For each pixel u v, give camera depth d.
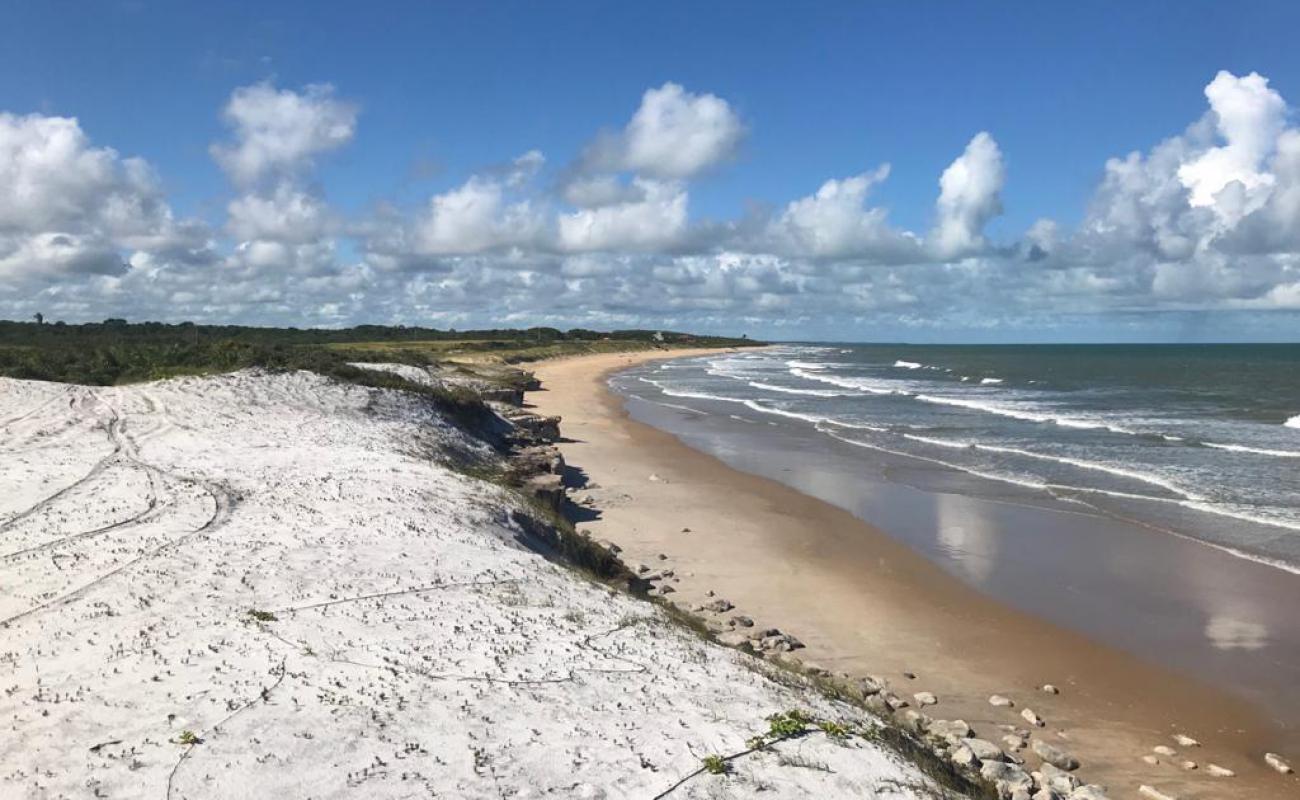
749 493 26.45
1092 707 12.28
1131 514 23.14
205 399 26.62
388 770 7.41
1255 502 24.22
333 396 28.41
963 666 13.62
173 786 7.05
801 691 10.06
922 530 21.92
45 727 7.91
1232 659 13.91
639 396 63.19
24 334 56.22
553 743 8.02
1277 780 10.37
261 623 10.24
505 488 19.66
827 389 69.81
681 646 10.91
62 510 15.04
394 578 12.02
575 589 12.78
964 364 113.31
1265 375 80.38
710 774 7.68
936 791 7.99
